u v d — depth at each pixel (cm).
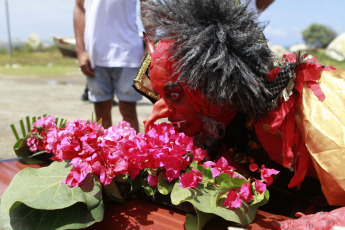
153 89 137
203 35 109
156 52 120
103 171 109
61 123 151
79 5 259
